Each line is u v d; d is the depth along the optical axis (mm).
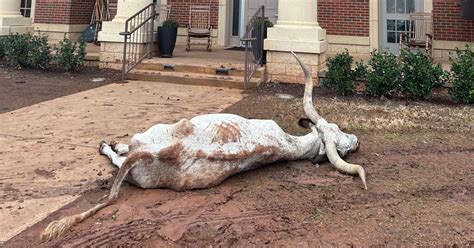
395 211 2975
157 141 3211
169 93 7258
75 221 2682
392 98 7336
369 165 3959
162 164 3176
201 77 8102
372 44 10633
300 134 4895
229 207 3002
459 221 2822
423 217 2883
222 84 7949
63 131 4781
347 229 2701
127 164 3086
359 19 10695
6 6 10383
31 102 6242
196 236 2586
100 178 3467
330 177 3648
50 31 12391
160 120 5359
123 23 9008
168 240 2539
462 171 3822
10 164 3717
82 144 4320
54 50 9977
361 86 7703
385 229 2703
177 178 3211
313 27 8148
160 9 11641
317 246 2488
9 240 2510
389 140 4816
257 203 3080
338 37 10859
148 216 2834
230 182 3467
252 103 6641
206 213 2898
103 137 4574
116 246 2465
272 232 2654
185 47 11594
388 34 10805
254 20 8148
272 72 8359
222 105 6430
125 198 3123
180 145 3191
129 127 5000
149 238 2555
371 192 3316
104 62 9297
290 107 6387
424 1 10383
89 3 13086
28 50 9109
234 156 3365
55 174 3525
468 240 2566
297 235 2621
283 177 3617
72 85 7742
